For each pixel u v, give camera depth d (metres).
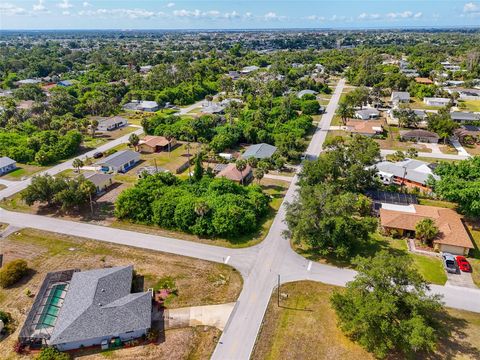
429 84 163.50
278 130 103.25
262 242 54.22
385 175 74.12
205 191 64.00
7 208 65.38
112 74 190.00
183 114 129.50
